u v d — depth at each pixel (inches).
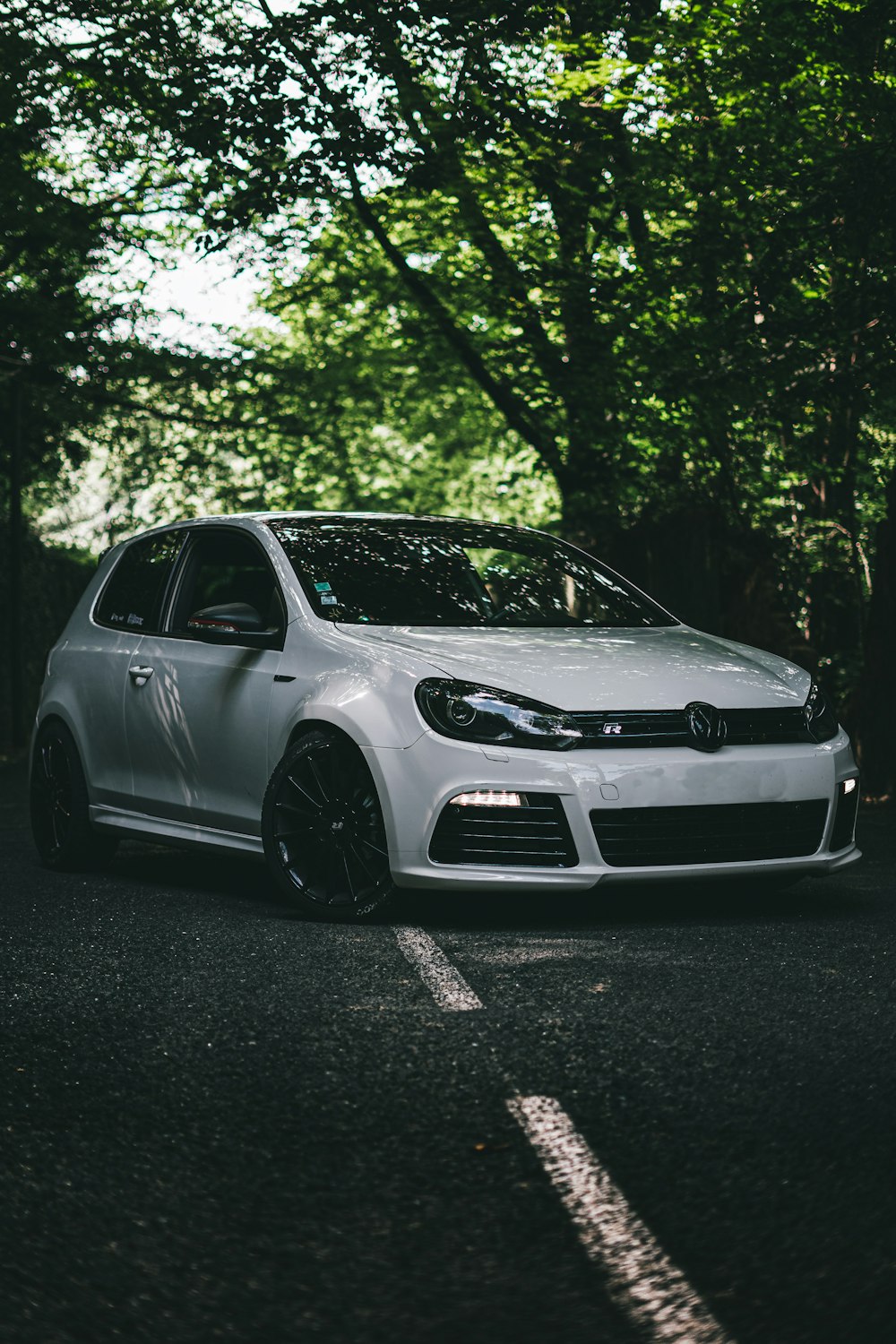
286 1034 172.9
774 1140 135.7
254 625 263.1
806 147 501.0
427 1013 179.6
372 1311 104.4
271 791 249.1
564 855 225.1
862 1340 98.6
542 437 724.7
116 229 788.6
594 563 297.4
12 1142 140.0
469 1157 133.0
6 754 733.9
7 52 586.2
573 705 229.5
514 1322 102.4
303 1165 132.3
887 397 519.2
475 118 513.3
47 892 277.9
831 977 195.2
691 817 229.0
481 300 625.3
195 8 581.9
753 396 519.5
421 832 229.6
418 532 290.5
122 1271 111.5
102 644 307.6
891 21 466.0
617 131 555.5
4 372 829.8
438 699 231.6
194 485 1139.9
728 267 526.0
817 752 239.6
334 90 502.6
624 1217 119.2
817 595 637.9
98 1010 186.1
